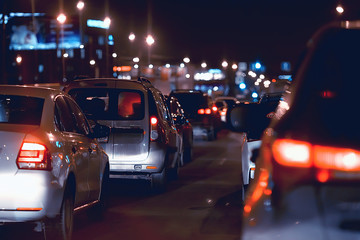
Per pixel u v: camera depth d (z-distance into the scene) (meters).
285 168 5.45
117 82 19.83
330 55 5.81
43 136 11.21
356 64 5.74
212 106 50.12
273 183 5.54
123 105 19.70
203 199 18.73
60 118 12.47
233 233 13.52
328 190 5.25
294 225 5.35
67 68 167.88
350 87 5.63
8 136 10.98
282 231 5.42
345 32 5.93
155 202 18.23
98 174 14.42
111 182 23.12
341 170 5.23
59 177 11.25
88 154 13.45
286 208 5.41
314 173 5.32
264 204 5.60
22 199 10.80
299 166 5.39
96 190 14.25
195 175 25.30
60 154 11.48
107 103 20.36
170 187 21.61
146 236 13.23
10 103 11.93
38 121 11.57
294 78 6.33
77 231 13.83
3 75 71.94
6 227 13.77
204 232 13.62
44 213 10.93
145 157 19.50
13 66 161.38
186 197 19.19
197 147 41.28
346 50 5.82
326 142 5.34
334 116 5.43
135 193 20.17
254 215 5.70
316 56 5.83
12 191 10.77
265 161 5.89
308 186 5.32
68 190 11.84
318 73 5.73
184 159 31.22
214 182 22.97
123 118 19.58
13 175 10.84
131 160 19.50
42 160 10.95
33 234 13.02
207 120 45.34
